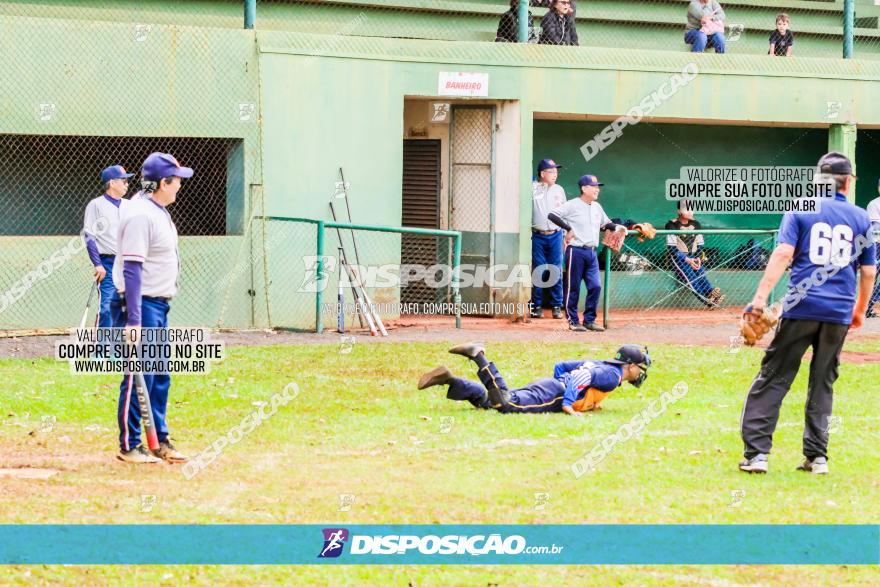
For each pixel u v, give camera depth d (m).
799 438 13.49
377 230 21.77
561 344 19.98
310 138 22.39
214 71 21.61
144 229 11.56
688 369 17.77
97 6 22.98
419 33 26.05
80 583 8.66
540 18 26.84
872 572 9.09
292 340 20.19
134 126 21.14
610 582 8.80
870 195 30.02
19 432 13.29
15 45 20.30
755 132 28.52
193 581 8.73
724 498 10.88
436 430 13.44
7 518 10.07
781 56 26.27
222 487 11.10
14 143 21.80
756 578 8.95
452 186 24.45
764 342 20.81
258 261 21.94
